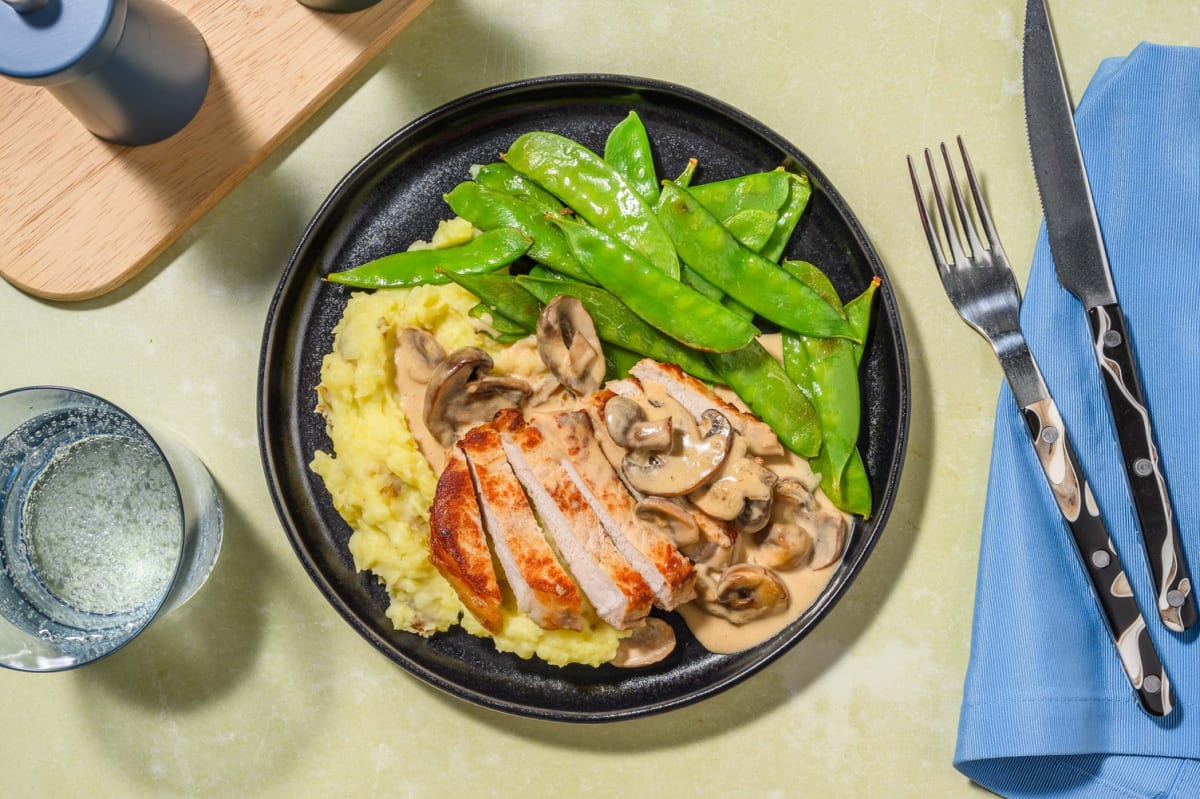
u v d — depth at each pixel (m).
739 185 0.67
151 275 0.71
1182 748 0.65
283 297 0.67
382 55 0.71
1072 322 0.67
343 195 0.67
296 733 0.70
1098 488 0.67
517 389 0.66
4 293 0.71
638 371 0.67
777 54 0.71
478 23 0.71
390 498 0.65
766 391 0.66
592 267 0.66
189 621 0.70
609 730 0.69
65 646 0.65
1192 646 0.66
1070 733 0.65
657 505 0.64
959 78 0.70
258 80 0.70
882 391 0.67
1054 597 0.66
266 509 0.70
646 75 0.71
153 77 0.67
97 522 0.67
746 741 0.69
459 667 0.67
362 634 0.65
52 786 0.70
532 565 0.63
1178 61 0.67
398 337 0.67
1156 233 0.67
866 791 0.69
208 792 0.70
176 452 0.68
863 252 0.66
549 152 0.67
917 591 0.69
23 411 0.65
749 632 0.66
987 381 0.69
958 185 0.69
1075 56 0.70
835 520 0.66
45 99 0.69
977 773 0.67
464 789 0.69
